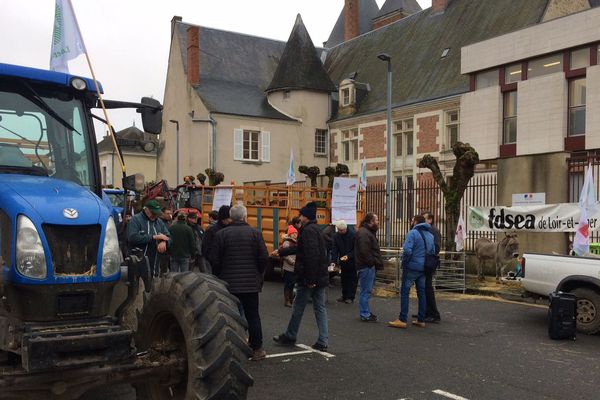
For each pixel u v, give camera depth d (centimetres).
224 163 3194
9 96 464
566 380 609
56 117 480
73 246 392
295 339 753
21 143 462
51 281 378
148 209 750
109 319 407
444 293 1250
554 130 2139
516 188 1393
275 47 3966
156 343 427
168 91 3634
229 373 384
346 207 1396
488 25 2953
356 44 4019
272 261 1447
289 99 3447
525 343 782
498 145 2358
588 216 1111
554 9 2586
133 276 431
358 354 711
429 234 889
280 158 3359
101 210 415
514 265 1347
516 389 576
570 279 872
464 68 2500
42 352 352
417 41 3409
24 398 371
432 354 714
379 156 3150
